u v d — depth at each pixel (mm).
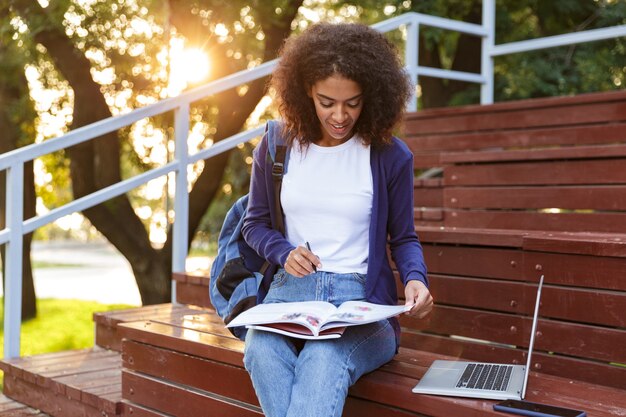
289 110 2354
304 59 2254
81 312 9727
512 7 7621
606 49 7227
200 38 6625
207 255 22141
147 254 7016
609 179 3359
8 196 3637
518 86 7059
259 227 2420
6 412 3484
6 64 7672
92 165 6844
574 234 2750
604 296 2479
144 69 6824
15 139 8531
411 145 4836
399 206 2396
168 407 2805
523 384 2059
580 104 4125
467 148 4566
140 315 3793
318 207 2348
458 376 2213
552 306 2605
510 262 2730
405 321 3010
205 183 7234
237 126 7156
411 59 5070
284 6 6672
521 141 4316
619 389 2240
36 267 21922
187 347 2713
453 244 2891
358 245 2377
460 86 7941
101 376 3432
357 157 2369
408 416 2146
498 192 3693
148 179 4031
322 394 2033
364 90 2256
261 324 2166
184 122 4148
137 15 6309
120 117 3916
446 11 7418
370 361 2248
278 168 2387
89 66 6562
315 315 2129
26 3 6047
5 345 3748
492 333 2758
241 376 2523
